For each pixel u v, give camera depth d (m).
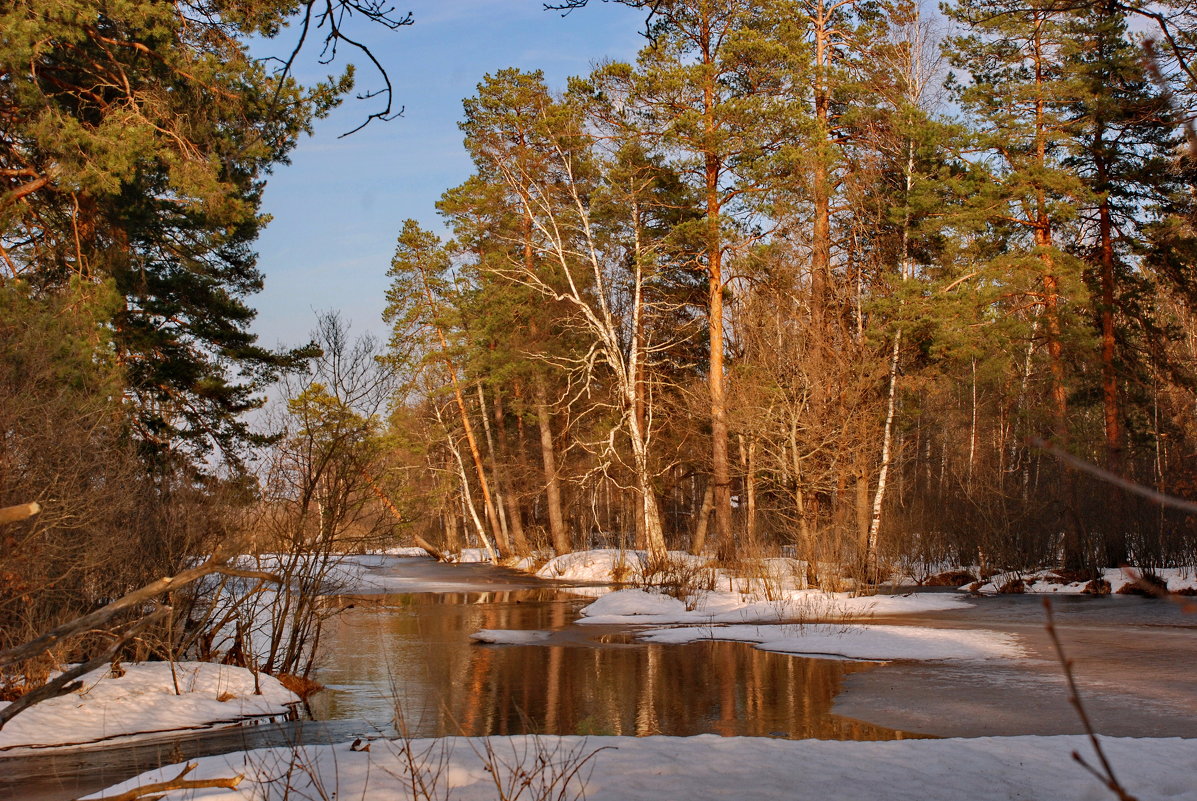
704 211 38.28
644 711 13.42
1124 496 32.78
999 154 33.94
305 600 16.09
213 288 28.88
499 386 53.41
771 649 19.52
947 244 34.38
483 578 42.44
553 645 20.73
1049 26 31.64
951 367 36.31
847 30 37.91
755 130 35.44
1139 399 37.66
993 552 34.44
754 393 31.84
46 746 11.62
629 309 46.28
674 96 35.94
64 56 21.52
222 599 17.59
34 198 23.53
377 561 55.03
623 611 27.44
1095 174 33.03
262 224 28.80
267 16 21.39
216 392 28.31
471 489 64.94
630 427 38.12
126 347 25.88
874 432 30.55
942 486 43.12
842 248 36.69
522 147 41.78
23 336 17.08
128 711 12.98
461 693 15.12
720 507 36.66
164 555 14.98
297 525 15.84
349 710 13.93
